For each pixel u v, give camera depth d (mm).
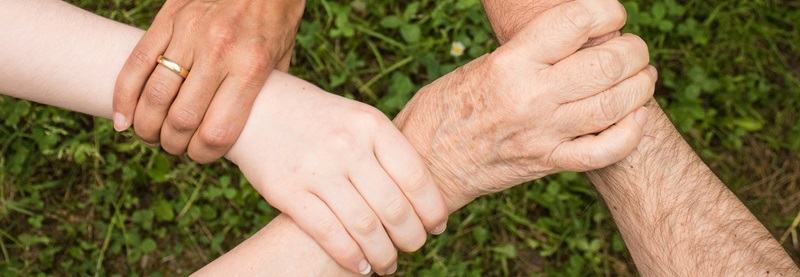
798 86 2938
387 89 2842
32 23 1597
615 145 1485
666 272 1550
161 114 1645
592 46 1507
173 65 1600
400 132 1628
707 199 1541
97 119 2713
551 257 2830
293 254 1589
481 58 1593
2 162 2699
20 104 2680
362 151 1591
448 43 2871
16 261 2689
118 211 2734
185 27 1615
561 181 2801
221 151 1671
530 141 1540
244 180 2748
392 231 1620
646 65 1507
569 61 1461
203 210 2762
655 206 1545
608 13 1456
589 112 1476
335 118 1615
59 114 2703
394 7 2906
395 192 1582
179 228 2764
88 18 1670
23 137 2721
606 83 1456
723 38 2971
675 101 2934
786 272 1482
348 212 1570
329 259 1609
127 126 1671
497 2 1695
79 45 1636
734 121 2918
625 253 1790
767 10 2986
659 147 1555
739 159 2906
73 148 2705
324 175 1587
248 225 2781
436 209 1632
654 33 2938
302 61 2838
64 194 2750
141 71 1610
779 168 2908
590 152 1498
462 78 1595
